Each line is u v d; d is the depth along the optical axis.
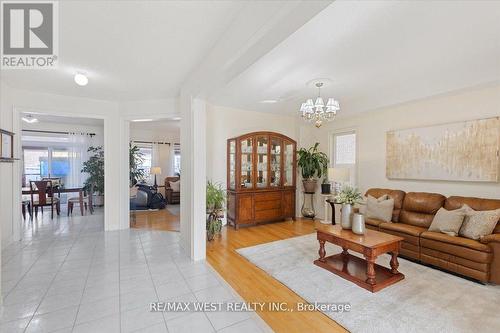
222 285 2.51
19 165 3.82
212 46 2.41
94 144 7.07
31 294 2.29
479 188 3.25
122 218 4.62
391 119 4.29
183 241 3.56
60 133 6.74
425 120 3.80
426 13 1.91
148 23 2.02
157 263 3.05
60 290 2.37
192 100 3.13
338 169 4.55
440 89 3.32
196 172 3.15
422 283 2.55
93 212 6.15
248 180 5.00
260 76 3.25
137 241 3.90
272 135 5.27
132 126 7.46
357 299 2.26
